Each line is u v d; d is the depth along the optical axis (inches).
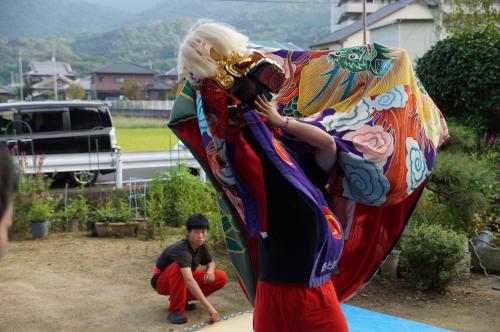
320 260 108.2
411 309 226.4
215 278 222.8
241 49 103.7
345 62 133.5
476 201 272.8
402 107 125.1
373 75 130.6
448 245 237.9
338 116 124.0
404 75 128.9
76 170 510.6
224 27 103.7
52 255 308.0
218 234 304.8
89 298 238.2
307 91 135.1
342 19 1947.6
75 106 530.3
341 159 116.6
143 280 263.9
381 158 119.0
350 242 133.9
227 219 133.0
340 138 119.5
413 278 246.7
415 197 131.8
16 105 519.2
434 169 267.7
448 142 323.6
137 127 1667.1
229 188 111.3
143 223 363.6
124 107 2356.1
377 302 233.5
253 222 107.5
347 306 207.6
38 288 250.8
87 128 531.5
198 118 114.7
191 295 219.9
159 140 1059.3
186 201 371.2
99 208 396.5
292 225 108.8
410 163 123.3
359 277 136.6
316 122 120.6
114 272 275.9
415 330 184.9
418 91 132.1
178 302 212.2
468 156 336.2
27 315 217.8
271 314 112.1
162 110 2078.0
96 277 267.9
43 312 221.3
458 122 455.8
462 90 453.4
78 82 3503.9
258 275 125.0
